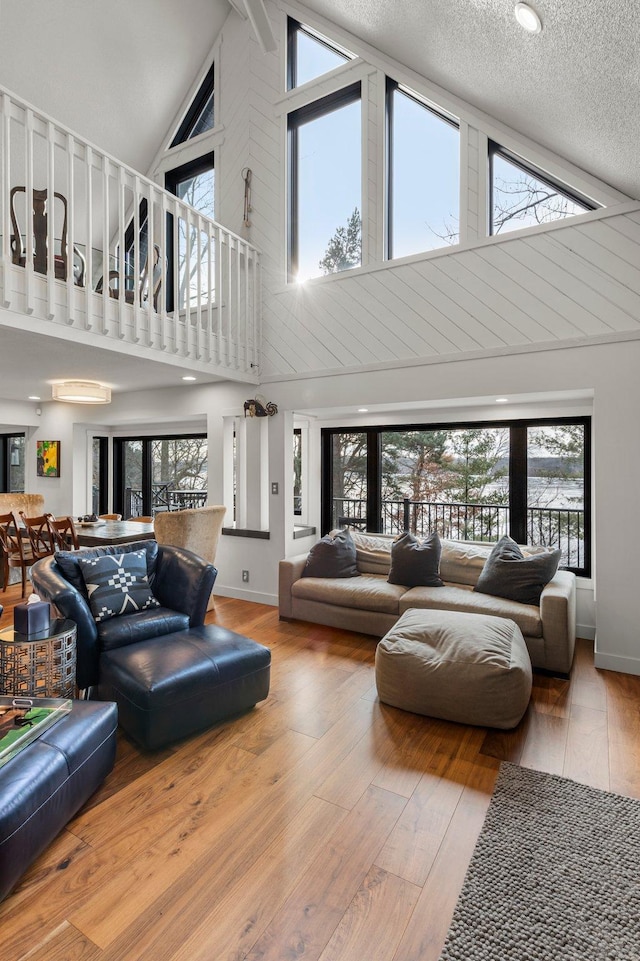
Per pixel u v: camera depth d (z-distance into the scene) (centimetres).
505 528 454
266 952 138
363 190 433
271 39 261
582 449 418
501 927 145
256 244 493
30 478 708
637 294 325
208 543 439
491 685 250
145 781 214
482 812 194
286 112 479
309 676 321
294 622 430
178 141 587
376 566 439
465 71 332
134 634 279
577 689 303
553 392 355
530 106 311
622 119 253
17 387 555
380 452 520
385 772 220
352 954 137
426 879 162
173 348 388
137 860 171
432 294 396
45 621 246
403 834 182
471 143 381
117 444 716
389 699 277
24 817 156
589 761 228
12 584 549
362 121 433
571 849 174
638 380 323
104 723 205
